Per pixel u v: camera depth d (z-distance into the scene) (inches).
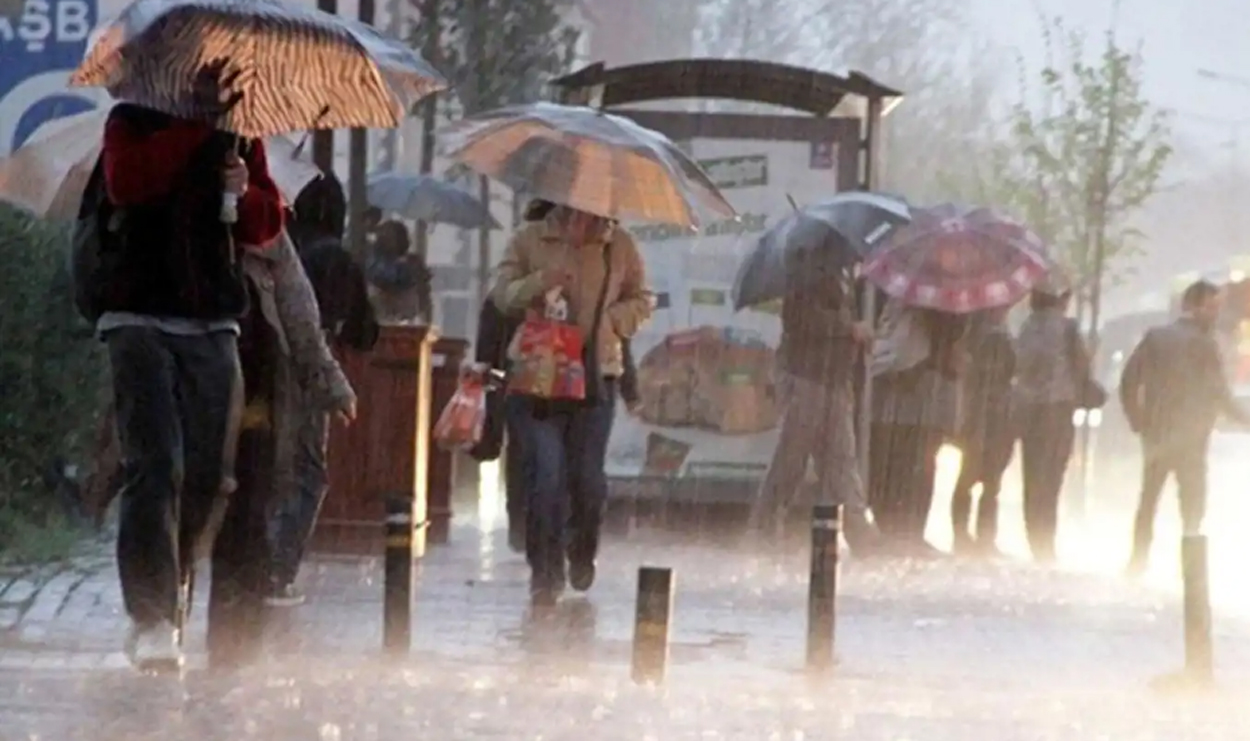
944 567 1920.5
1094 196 3223.4
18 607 1327.5
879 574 1828.2
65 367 1696.6
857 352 1995.6
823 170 2094.0
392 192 2748.5
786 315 1985.7
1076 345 2034.9
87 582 1455.5
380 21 3513.8
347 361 1717.5
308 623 1309.1
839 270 1983.3
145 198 977.5
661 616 1120.8
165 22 984.3
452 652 1218.6
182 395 990.4
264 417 1044.5
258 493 1048.2
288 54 1034.1
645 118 2079.2
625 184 1438.2
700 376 2105.1
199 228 986.7
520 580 1615.4
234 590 1055.0
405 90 1080.2
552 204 1440.7
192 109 987.9
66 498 1715.1
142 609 977.5
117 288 978.7
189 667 1074.1
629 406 1519.4
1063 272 2076.8
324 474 1389.0
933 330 2015.3
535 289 1414.9
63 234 1710.1
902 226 2004.2
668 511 2107.5
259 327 1036.5
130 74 992.9
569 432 1427.2
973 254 2016.5
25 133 2090.3
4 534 1598.2
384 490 1722.4
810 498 1987.0
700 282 2113.7
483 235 3494.1
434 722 983.6
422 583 1579.7
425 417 1774.1
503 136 1460.4
